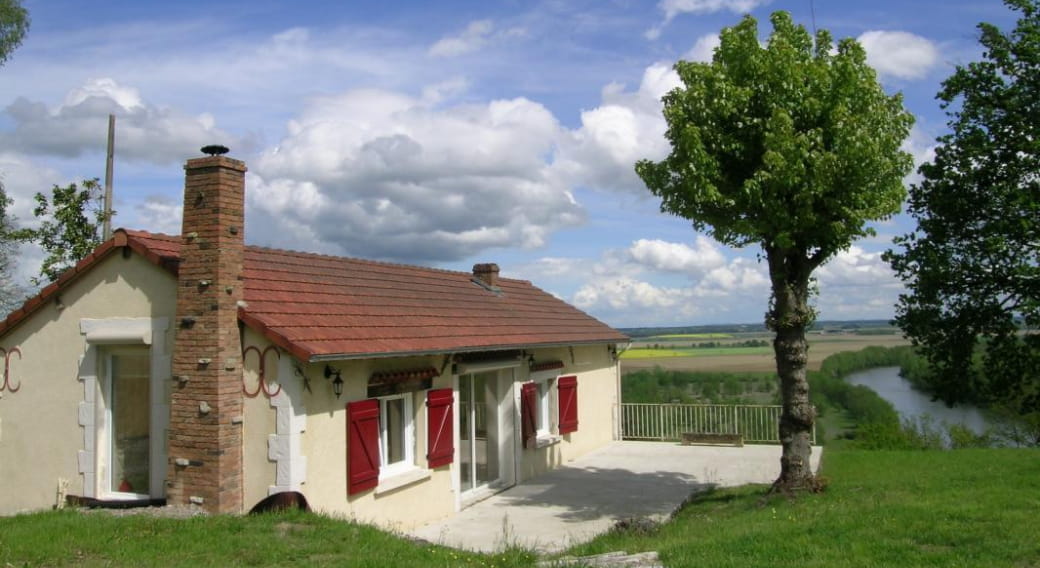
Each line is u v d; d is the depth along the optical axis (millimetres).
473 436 15023
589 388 20969
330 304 11828
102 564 7344
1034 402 20391
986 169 18812
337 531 8922
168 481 9797
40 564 7293
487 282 20391
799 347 12516
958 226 19422
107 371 10969
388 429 12180
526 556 8812
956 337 19766
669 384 46219
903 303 20406
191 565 7340
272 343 9750
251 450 9820
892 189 11883
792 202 11508
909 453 18078
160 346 10305
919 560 7352
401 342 11703
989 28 19141
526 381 16781
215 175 9742
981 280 19250
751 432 21922
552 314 20922
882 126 11594
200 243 9781
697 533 9797
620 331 23547
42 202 21547
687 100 12117
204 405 9586
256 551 7949
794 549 8016
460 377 15453
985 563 7145
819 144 11258
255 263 11750
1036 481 11938
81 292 10961
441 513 12930
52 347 11148
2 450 11406
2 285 26016
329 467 10281
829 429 37344
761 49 11906
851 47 11789
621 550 9203
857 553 7734
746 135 11930
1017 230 18125
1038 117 18078
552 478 16812
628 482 16188
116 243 10461
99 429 10805
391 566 7641
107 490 10820
